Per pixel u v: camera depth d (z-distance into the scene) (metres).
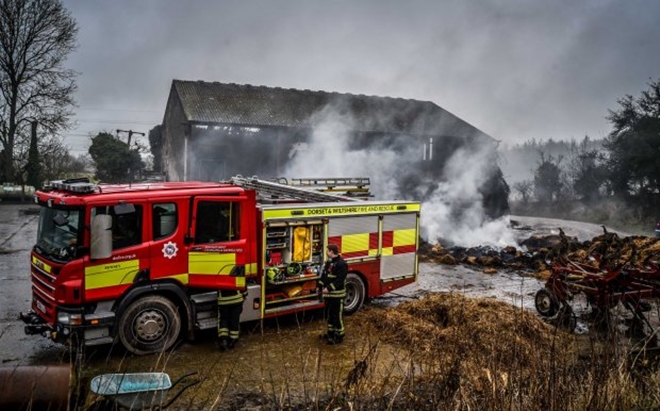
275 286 7.73
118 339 6.37
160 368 6.13
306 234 7.92
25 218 22.16
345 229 8.40
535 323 7.25
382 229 8.95
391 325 7.63
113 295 6.27
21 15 34.56
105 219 5.99
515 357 4.14
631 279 7.46
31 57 35.31
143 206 6.43
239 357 6.59
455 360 4.16
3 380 3.87
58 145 36.19
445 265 13.84
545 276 12.23
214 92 31.78
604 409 3.56
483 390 3.71
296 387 5.64
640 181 35.75
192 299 6.88
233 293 6.98
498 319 7.06
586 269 8.21
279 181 12.50
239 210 7.10
